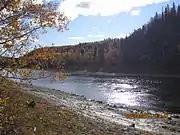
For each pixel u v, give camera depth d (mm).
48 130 11930
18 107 10969
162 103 34656
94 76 104125
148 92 47344
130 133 16672
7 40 5652
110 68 137750
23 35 5926
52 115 15180
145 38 162125
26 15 6008
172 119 24641
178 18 164375
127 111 28328
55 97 32438
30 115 12883
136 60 142625
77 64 128875
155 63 130125
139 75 112312
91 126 15945
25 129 10531
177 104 33594
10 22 5723
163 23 166000
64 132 12516
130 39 171375
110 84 65625
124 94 44938
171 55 127812
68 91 49031
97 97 41156
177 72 111562
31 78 5949
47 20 6156
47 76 6227
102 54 148625
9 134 9297
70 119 16016
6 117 8547
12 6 5707
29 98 18938
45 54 6102
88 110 25688
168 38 148000
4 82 5684
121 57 149125
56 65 6387
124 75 112688
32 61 5988
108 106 31359
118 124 19688
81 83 68750
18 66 5730
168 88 53438
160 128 20609
